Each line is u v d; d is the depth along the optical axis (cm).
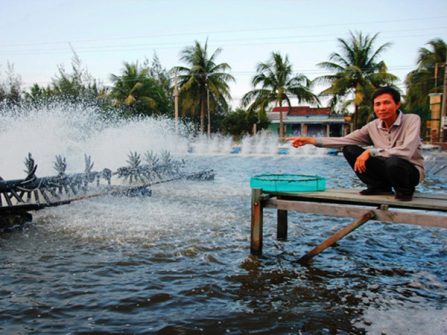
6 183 613
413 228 649
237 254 506
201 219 691
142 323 327
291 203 478
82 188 809
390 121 420
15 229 605
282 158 2450
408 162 398
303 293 392
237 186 1107
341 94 3406
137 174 1029
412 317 345
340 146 468
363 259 499
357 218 434
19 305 356
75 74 3756
